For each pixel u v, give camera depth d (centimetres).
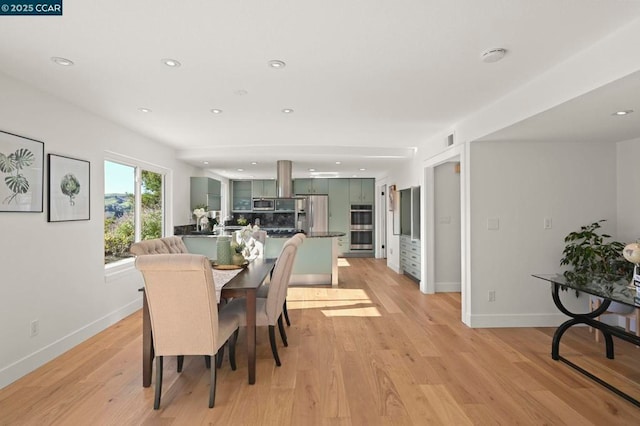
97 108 347
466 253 391
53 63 243
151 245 338
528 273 385
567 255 368
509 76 269
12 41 211
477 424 209
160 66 250
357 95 315
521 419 214
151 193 515
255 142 530
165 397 239
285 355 310
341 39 212
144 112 363
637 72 191
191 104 338
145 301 253
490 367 285
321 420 212
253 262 386
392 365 288
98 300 369
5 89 258
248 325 258
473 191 383
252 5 176
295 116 384
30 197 279
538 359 301
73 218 329
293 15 186
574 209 385
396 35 207
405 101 331
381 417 215
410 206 630
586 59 224
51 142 304
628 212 373
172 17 187
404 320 410
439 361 296
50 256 301
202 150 566
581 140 374
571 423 210
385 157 587
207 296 221
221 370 281
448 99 324
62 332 315
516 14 185
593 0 171
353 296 526
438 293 546
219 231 664
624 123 300
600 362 295
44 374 272
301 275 599
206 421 211
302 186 923
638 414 219
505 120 315
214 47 222
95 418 214
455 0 173
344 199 927
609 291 262
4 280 256
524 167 383
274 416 216
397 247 719
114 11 180
